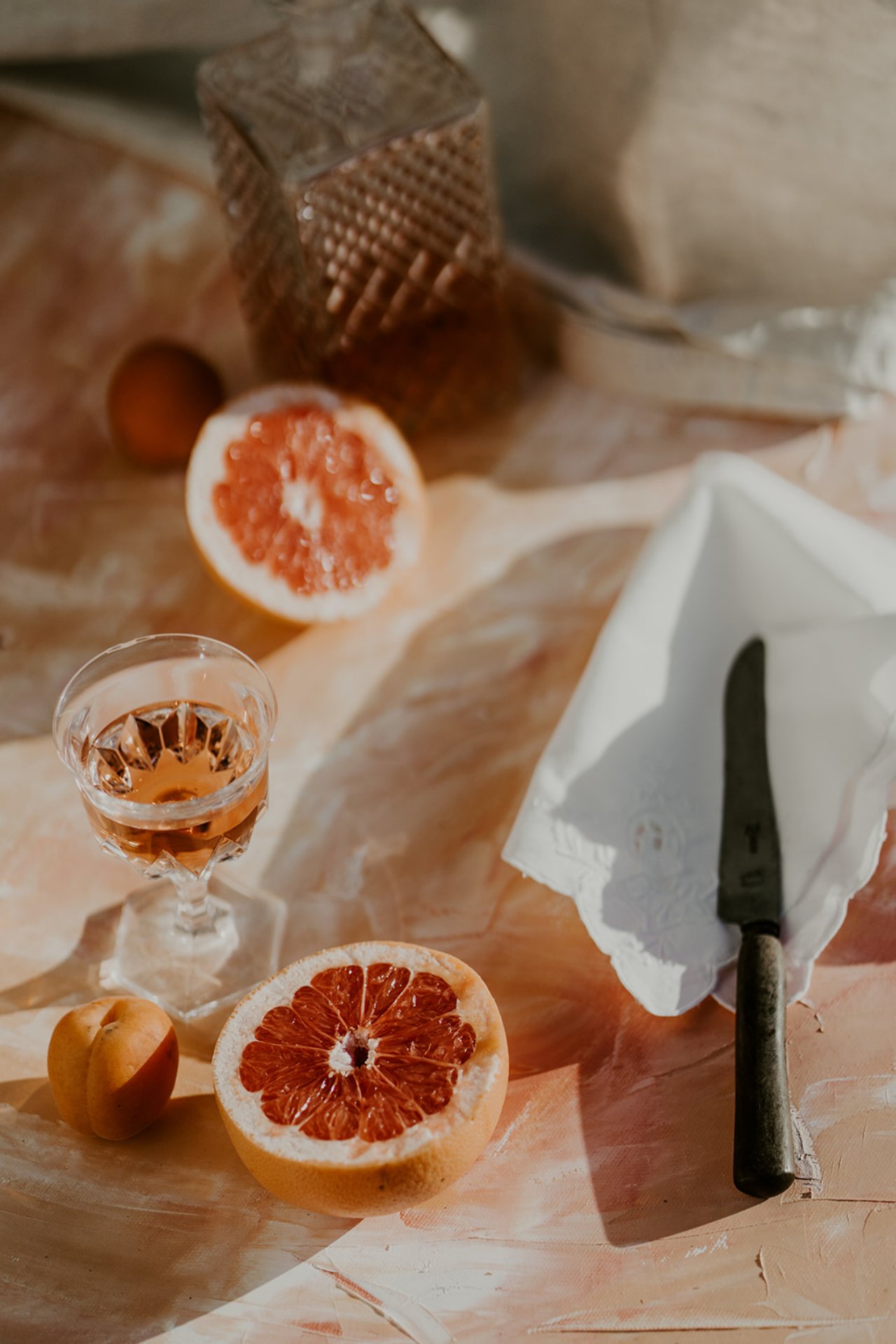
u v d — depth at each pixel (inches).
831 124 40.2
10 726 38.6
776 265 42.4
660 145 41.4
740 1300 31.6
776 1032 32.9
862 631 35.8
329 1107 31.8
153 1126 33.6
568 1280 31.9
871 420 42.7
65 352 44.9
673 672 37.2
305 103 40.1
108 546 41.6
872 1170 32.5
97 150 46.3
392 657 39.4
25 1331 31.8
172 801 35.3
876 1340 31.2
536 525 41.4
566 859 35.1
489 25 42.5
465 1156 31.5
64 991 35.3
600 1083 33.7
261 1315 31.9
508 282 44.6
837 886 34.4
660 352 42.9
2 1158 33.3
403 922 35.8
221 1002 34.9
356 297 41.1
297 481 39.7
